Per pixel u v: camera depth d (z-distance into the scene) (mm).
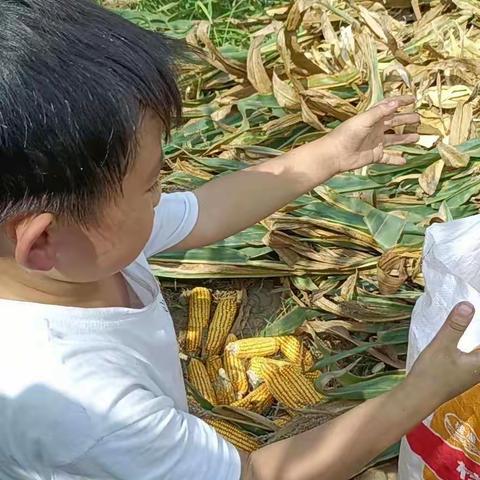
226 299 2410
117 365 1114
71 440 1066
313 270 2406
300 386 2098
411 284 2359
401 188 2600
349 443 1176
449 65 2902
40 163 917
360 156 1606
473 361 1131
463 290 1353
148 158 1011
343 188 2557
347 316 2258
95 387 1072
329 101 2801
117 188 976
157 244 1486
